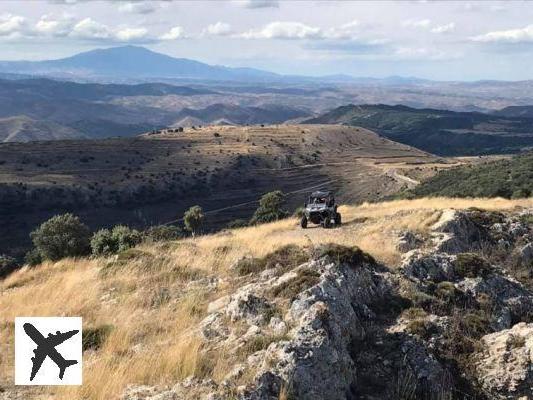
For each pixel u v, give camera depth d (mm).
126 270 16031
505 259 19062
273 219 56031
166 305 12789
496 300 13211
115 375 8445
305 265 12344
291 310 10164
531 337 9812
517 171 88312
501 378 9234
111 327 11336
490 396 9039
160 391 7895
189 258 16891
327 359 8273
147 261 16641
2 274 28812
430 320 10859
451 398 8805
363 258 13008
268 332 9719
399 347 9789
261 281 13125
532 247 19672
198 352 9125
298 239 19969
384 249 16172
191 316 11688
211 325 10609
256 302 10789
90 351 10383
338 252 12719
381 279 12617
